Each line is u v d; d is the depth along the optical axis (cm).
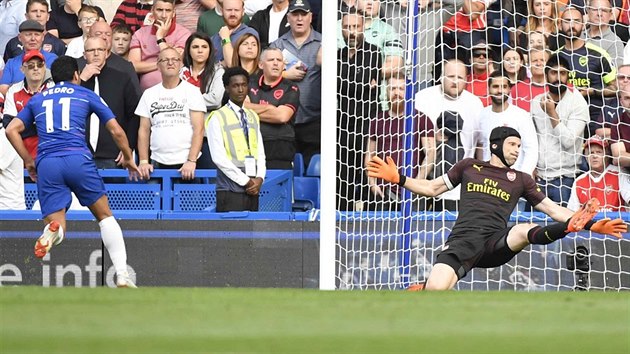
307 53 3900
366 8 3716
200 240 3478
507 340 1280
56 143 2939
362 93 3691
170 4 3953
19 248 3531
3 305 1623
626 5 3794
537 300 1773
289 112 3769
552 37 3725
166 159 3731
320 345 1229
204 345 1216
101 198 2970
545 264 3400
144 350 1171
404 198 3416
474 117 3572
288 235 3462
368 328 1378
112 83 3803
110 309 1570
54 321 1420
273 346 1218
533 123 3619
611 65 3722
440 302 1727
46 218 2950
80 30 4012
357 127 3681
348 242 3450
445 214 3372
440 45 3584
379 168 2834
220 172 3578
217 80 3862
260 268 3462
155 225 3484
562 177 3616
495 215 2753
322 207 3186
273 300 1734
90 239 3500
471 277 3422
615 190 3597
